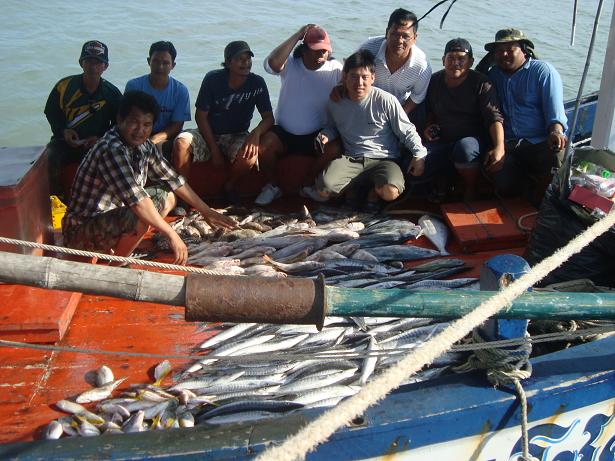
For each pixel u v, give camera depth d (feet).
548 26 59.67
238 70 21.25
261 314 9.36
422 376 13.71
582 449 12.25
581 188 16.02
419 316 10.01
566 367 11.60
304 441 8.00
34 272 8.77
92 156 16.96
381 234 19.71
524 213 20.27
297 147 22.86
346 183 20.92
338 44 55.47
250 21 61.57
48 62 51.90
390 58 21.34
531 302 10.30
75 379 13.89
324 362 14.06
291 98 22.21
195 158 22.00
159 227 16.79
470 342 14.15
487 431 11.14
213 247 19.20
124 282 9.01
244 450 10.29
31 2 65.26
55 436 12.24
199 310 9.20
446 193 22.44
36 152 18.53
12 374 13.96
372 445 10.66
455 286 17.19
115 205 17.76
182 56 53.52
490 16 62.34
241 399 13.21
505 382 10.89
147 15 63.16
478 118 21.31
